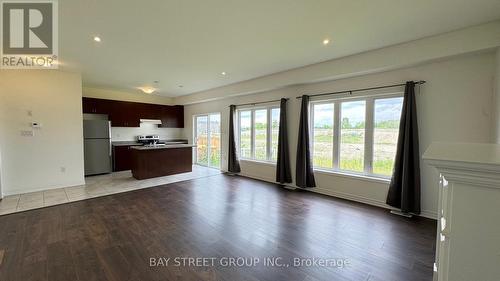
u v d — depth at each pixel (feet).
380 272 6.24
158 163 18.38
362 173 12.35
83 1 6.55
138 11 7.13
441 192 2.49
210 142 23.06
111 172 19.84
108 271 6.20
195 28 8.37
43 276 5.97
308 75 13.12
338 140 13.28
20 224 9.15
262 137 17.70
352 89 12.29
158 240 7.95
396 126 11.07
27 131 13.34
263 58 11.85
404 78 10.52
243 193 13.80
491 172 1.58
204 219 9.78
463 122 9.12
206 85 18.89
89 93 19.70
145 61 12.35
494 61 8.39
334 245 7.67
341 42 9.74
